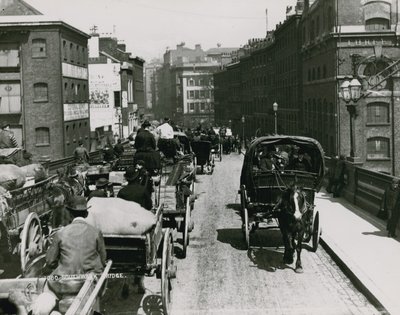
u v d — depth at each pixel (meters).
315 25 52.03
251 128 102.06
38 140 47.97
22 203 12.46
